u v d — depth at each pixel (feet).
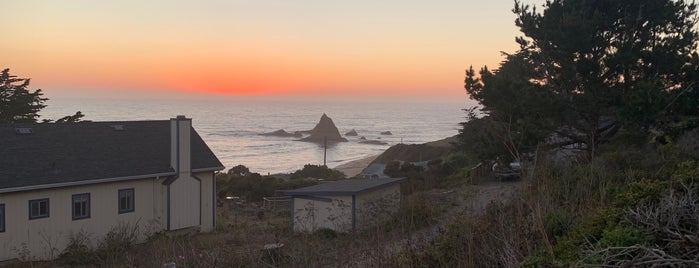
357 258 26.43
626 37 54.19
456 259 22.89
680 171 26.17
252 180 118.01
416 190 71.20
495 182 70.18
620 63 52.16
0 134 66.95
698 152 40.19
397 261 24.08
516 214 24.31
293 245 31.99
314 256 27.45
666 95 49.24
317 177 158.92
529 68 59.77
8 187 58.08
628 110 48.75
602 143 56.18
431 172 109.70
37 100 119.75
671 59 51.90
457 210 34.86
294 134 523.70
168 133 82.02
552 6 56.95
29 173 61.72
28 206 60.44
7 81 115.03
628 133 49.78
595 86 54.85
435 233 30.30
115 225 67.26
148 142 77.51
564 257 19.85
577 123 56.13
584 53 53.67
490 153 52.90
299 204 63.93
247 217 86.33
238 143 423.64
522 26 58.29
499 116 55.06
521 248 21.94
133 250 54.54
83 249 59.16
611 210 22.18
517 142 49.06
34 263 56.90
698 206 18.74
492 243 22.27
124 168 69.72
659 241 18.21
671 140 46.32
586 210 25.96
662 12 52.80
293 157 323.57
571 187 30.30
